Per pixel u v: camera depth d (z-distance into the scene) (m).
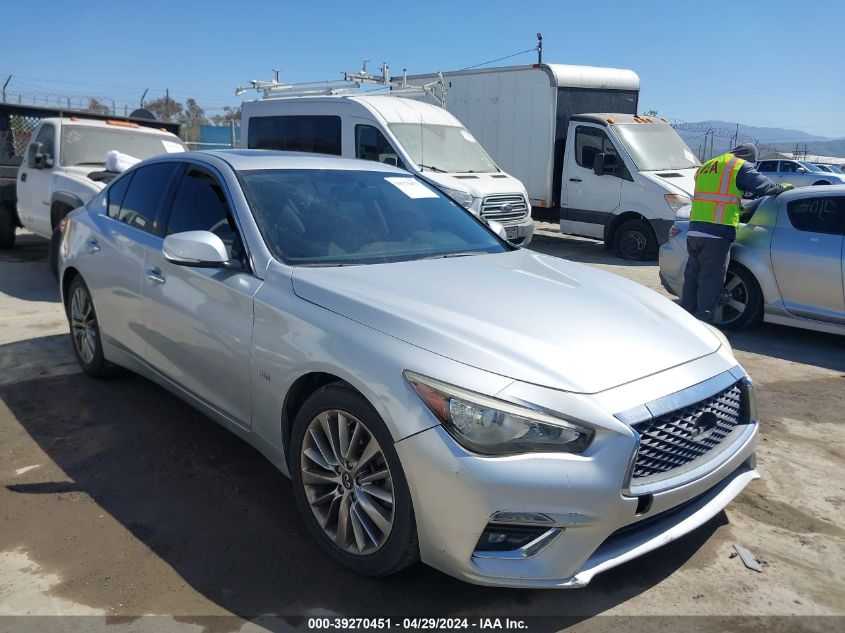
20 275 8.75
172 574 2.90
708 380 2.88
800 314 6.50
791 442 4.38
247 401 3.33
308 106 11.37
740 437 3.04
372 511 2.75
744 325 6.92
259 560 3.00
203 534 3.19
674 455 2.71
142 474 3.72
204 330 3.53
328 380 3.03
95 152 8.91
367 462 2.76
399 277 3.25
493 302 3.03
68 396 4.73
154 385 4.97
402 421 2.55
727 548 3.19
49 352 5.63
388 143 10.32
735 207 6.33
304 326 2.99
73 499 3.46
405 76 13.99
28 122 10.30
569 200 12.41
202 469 3.79
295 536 3.19
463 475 2.43
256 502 3.47
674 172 11.63
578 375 2.60
